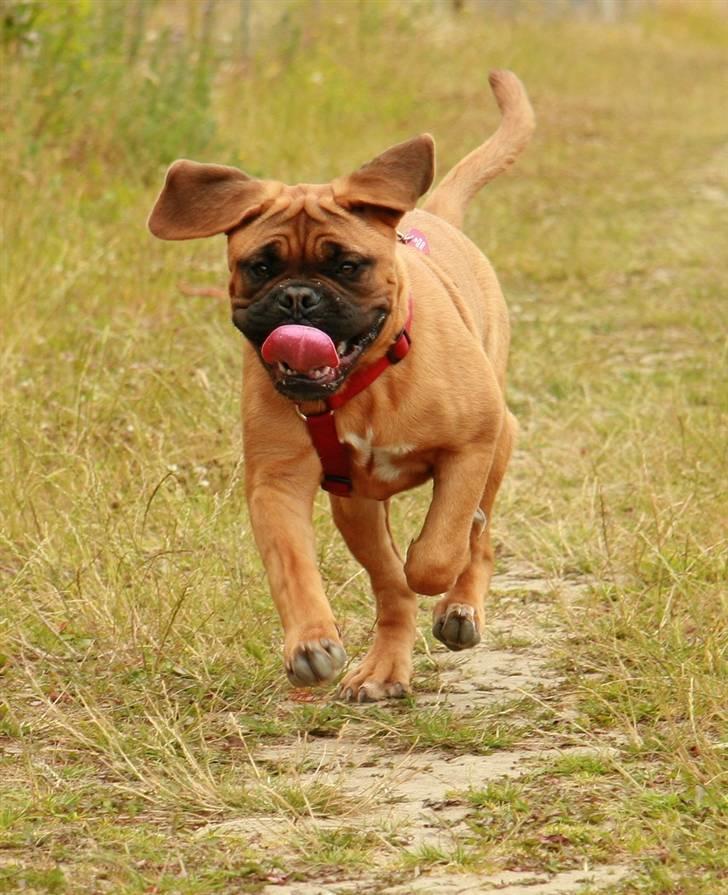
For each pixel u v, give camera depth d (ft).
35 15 73.31
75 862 22.91
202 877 22.38
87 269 58.08
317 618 27.53
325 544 38.96
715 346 62.23
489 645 34.40
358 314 28.09
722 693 28.27
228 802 25.30
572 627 34.06
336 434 28.81
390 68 122.11
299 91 103.14
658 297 71.77
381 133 103.35
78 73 73.92
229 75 100.32
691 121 137.39
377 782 25.98
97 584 34.94
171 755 26.78
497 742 28.04
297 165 86.89
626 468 45.21
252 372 29.27
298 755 27.89
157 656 31.68
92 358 50.49
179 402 46.85
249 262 28.66
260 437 29.07
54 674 31.55
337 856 22.90
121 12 82.74
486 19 166.81
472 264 35.81
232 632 33.63
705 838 22.91
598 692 29.78
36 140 69.77
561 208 94.07
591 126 128.47
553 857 22.70
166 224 29.25
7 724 29.07
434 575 29.32
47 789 25.93
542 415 52.39
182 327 54.85
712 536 37.78
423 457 29.96
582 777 25.72
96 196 69.62
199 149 79.00
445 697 31.14
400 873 22.39
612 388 54.80
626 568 37.63
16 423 43.47
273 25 114.11
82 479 40.81
